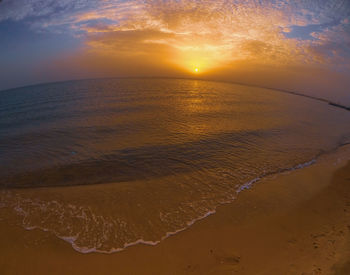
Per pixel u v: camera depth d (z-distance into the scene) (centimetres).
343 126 1556
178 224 507
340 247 396
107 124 1238
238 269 379
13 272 374
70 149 931
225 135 1120
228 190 661
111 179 707
